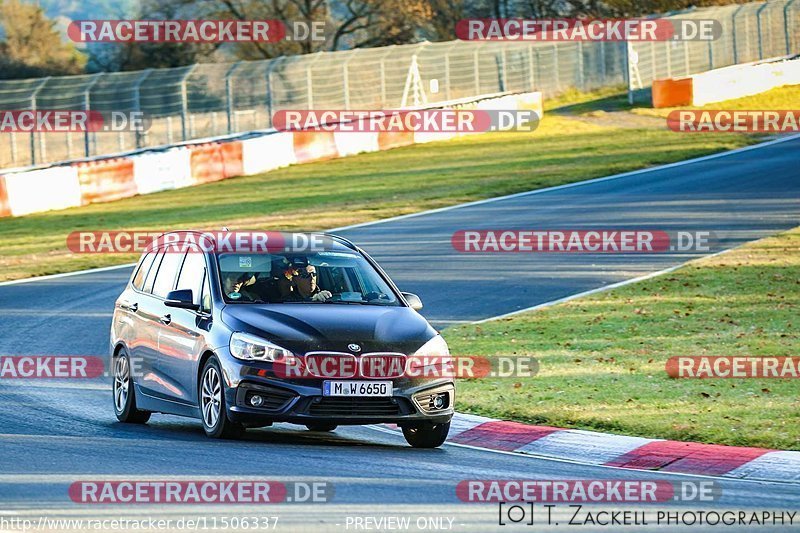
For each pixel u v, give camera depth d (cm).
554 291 7231
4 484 2817
